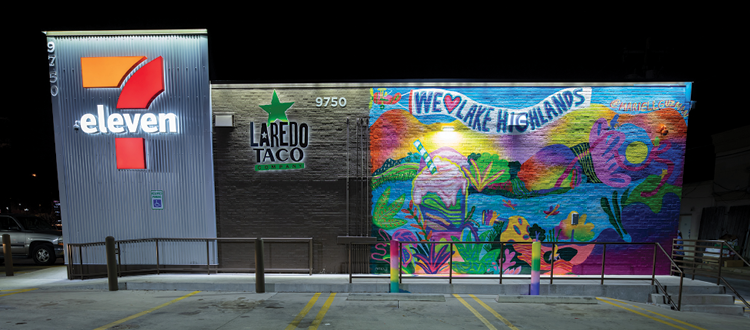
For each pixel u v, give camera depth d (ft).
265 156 26.99
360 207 26.78
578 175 26.63
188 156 26.91
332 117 26.89
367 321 16.85
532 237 26.66
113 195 27.04
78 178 26.96
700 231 55.98
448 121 26.73
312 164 26.89
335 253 26.86
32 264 38.42
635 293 23.77
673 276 25.95
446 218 26.68
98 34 26.53
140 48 26.73
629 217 26.55
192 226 27.09
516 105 26.63
